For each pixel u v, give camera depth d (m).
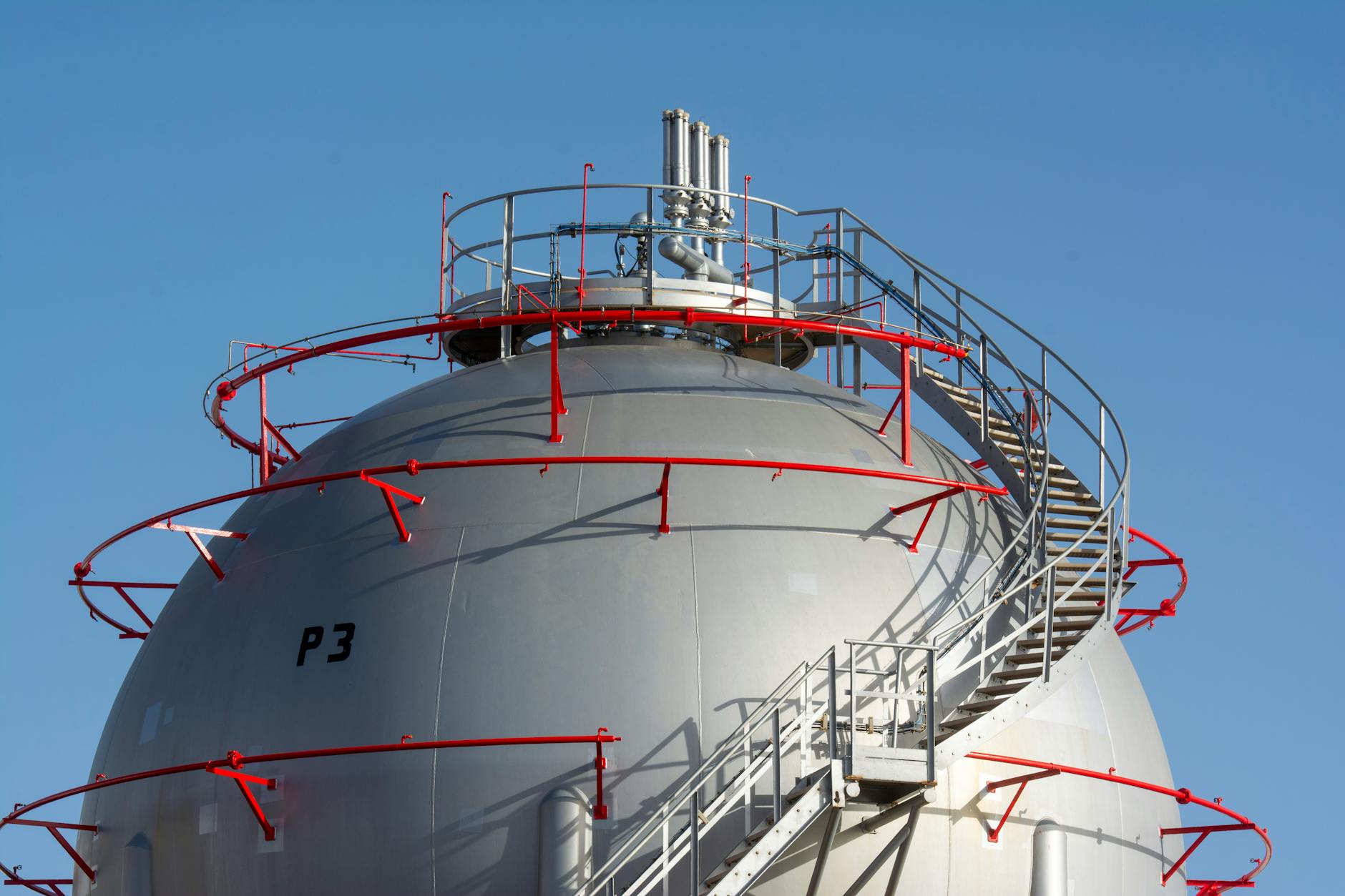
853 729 32.56
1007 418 43.12
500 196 43.44
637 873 33.34
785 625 35.38
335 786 34.56
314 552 37.47
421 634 35.28
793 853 33.75
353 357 43.62
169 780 36.47
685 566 35.78
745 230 43.78
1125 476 39.50
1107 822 37.16
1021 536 39.06
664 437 38.19
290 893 34.38
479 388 40.44
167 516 39.00
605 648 34.75
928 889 34.53
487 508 36.78
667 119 46.06
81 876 38.25
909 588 36.94
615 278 43.25
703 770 33.69
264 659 36.31
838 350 45.22
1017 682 35.69
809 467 37.09
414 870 33.72
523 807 33.72
